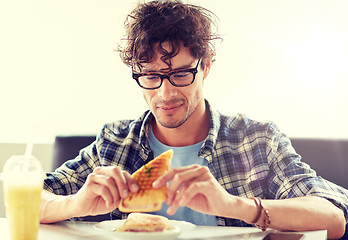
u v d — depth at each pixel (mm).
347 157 1747
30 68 3004
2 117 3090
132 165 1673
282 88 2520
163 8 1457
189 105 1483
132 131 1695
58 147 1966
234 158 1614
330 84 2436
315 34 2451
